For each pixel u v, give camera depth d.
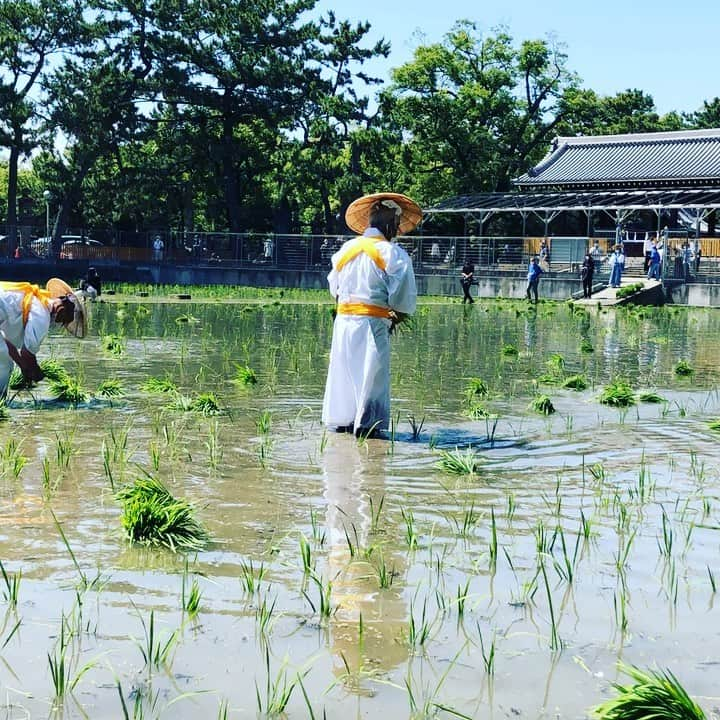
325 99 51.03
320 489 6.64
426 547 5.40
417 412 10.07
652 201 45.44
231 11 51.53
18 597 4.52
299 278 48.16
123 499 5.98
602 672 3.87
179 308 28.64
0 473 6.83
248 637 4.14
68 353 15.12
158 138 54.50
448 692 3.67
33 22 48.59
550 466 7.55
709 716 3.51
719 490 6.84
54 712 3.47
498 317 28.09
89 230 53.62
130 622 4.27
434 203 59.25
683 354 17.23
